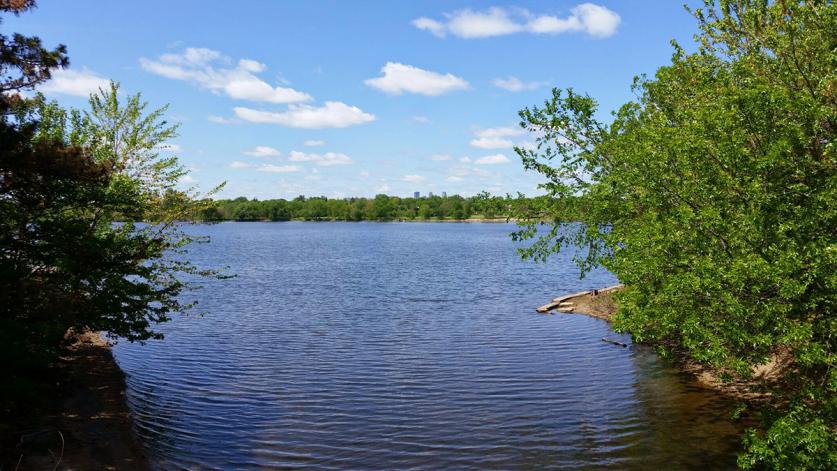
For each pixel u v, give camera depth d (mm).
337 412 15055
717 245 10859
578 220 19375
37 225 12125
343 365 19797
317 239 125812
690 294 10734
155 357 20766
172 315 29734
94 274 12398
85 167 11883
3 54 10945
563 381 17797
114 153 18359
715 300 10398
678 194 11812
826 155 10570
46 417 13117
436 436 13438
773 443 10328
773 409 11289
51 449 11289
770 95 9773
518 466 11820
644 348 21938
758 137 10758
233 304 34031
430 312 31203
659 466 11742
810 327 9141
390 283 45375
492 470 11648
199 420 14406
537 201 19562
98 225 17266
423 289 41562
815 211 9617
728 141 10281
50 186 11531
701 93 13484
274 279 48094
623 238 14094
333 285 43906
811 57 11219
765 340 9531
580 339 23844
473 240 123062
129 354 21062
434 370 19125
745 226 9922
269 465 11875
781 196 10055
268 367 19516
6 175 11023
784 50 11375
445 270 56562
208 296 37406
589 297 34062
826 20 10656
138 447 12438
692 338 11086
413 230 188000
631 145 15047
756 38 12898
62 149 11812
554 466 11797
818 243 9484
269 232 169125
